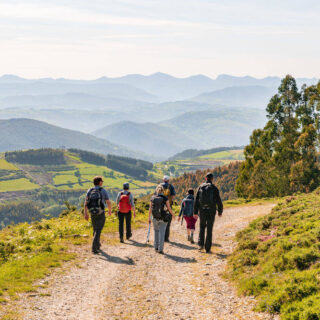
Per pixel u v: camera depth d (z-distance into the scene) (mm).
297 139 54906
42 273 9398
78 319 6805
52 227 16312
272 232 12289
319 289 6770
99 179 12484
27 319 6504
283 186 53750
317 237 9336
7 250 11547
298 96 55375
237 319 6758
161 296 8211
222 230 17391
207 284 8977
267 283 7898
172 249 13156
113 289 8633
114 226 17797
